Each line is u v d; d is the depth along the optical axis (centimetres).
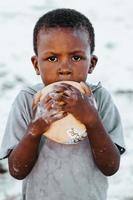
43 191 286
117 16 1004
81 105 272
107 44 887
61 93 272
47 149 285
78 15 286
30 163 281
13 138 293
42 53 280
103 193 294
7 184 504
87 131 278
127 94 716
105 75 779
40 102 275
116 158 284
